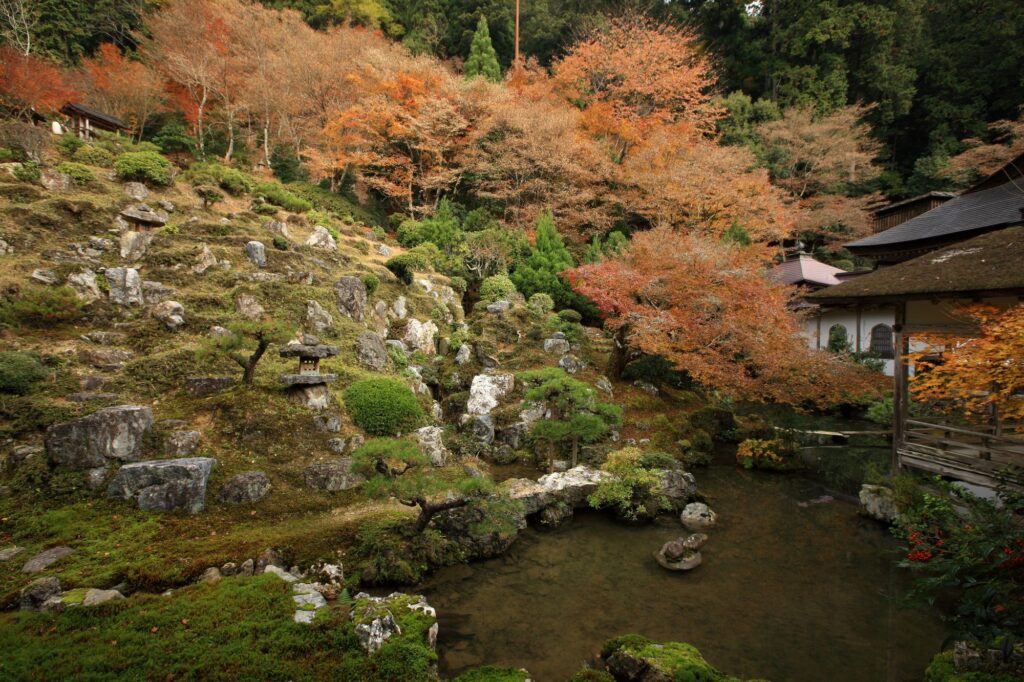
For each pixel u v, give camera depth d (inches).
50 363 379.6
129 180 645.9
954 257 379.2
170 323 457.1
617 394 660.7
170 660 185.6
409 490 296.7
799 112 1370.6
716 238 844.0
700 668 210.1
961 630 198.8
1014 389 273.3
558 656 237.6
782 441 565.0
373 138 1116.5
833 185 1337.4
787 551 357.4
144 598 223.8
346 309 584.7
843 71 1433.3
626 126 1171.9
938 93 1429.6
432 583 301.1
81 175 585.9
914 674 228.2
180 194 674.8
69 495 306.0
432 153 1125.7
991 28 1328.7
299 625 210.5
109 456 325.1
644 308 629.9
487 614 272.2
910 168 1454.2
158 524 293.7
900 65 1418.6
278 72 1090.1
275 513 324.8
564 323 719.7
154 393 391.9
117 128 989.8
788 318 608.4
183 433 349.1
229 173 764.6
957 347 316.5
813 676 227.6
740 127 1396.4
